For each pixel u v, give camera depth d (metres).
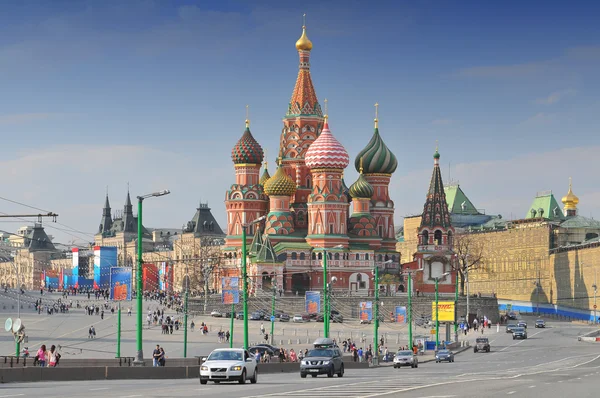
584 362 120.75
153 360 99.31
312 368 84.75
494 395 56.00
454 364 131.00
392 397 53.31
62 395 55.41
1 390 61.00
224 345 170.62
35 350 150.75
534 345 185.12
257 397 53.19
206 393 57.53
